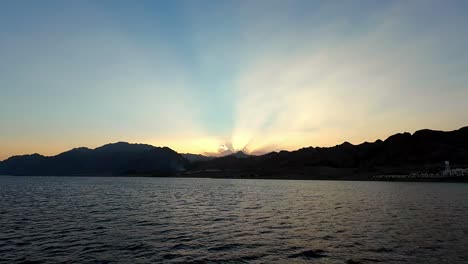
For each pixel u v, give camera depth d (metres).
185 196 106.06
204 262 28.02
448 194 110.81
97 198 95.75
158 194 116.06
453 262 27.50
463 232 40.16
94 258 29.05
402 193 116.69
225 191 135.50
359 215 56.41
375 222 48.53
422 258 28.70
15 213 58.62
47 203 78.56
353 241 35.44
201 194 116.06
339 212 60.94
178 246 33.44
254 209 66.56
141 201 85.88
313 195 109.19
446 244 33.75
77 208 67.44
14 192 124.25
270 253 30.75
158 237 37.81
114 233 40.06
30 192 124.81
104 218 52.88
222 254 30.47
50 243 34.56
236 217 54.50
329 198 95.44
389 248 32.25
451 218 52.31
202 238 37.28
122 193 121.19
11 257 29.20
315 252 30.98
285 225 46.25
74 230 42.00
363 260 28.30
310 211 62.84
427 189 143.00
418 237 37.28
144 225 46.22
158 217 54.28
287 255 30.06
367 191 130.25
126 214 58.06
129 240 36.09
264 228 43.91
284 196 104.88
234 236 38.44
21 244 34.03
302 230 42.25
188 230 42.38
